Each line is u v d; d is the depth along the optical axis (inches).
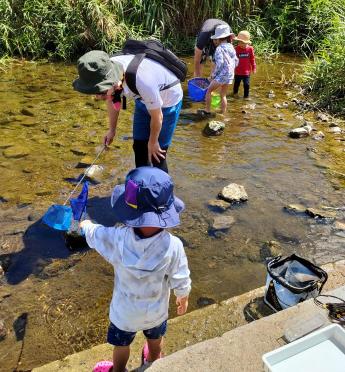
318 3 412.5
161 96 145.6
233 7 423.8
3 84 310.2
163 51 143.4
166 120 152.7
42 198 179.2
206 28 285.9
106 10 378.6
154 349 99.4
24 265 143.7
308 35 418.9
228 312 122.8
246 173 205.6
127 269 85.9
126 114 266.8
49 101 281.1
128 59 134.8
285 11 423.2
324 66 308.3
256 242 158.9
